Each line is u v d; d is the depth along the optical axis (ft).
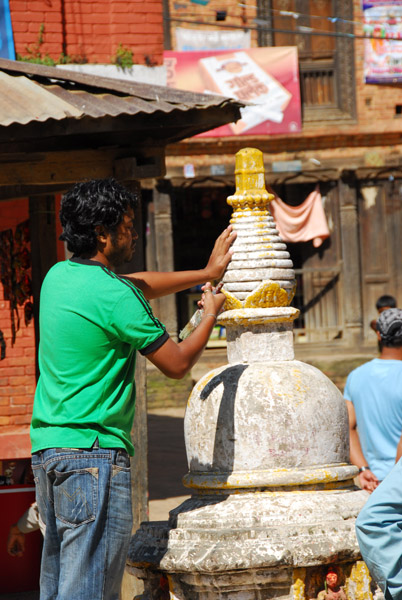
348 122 73.05
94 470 11.64
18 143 22.03
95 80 23.24
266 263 13.79
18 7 41.91
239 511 12.92
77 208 12.32
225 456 13.19
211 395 13.47
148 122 21.34
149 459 47.37
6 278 32.60
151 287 13.64
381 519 11.90
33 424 12.26
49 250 28.60
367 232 75.20
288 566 12.37
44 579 12.48
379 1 72.90
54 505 11.91
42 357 12.37
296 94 71.20
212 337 73.87
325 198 74.64
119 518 11.79
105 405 11.87
